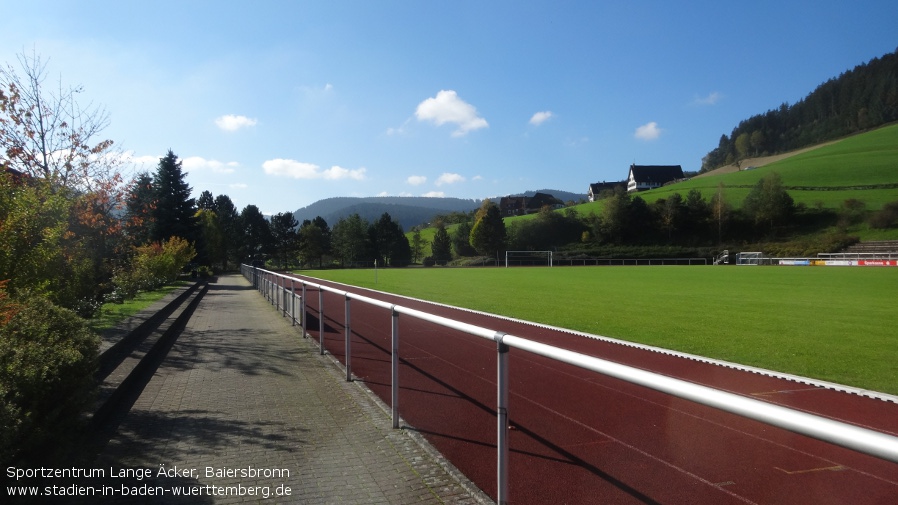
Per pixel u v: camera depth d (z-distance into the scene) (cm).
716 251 7075
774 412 188
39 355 376
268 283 2061
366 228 8425
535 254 7850
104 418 539
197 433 508
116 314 1211
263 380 732
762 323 1325
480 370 791
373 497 374
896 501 363
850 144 12175
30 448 344
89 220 1391
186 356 910
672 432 512
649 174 15138
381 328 1246
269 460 441
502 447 342
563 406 600
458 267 7138
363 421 547
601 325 1302
